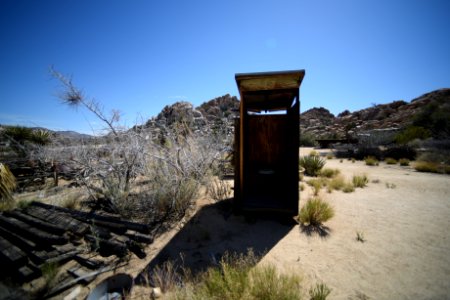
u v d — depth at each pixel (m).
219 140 5.25
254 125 5.26
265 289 1.78
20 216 3.36
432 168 8.07
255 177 5.29
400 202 4.59
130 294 1.99
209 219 3.73
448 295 1.90
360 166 10.10
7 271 2.21
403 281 2.11
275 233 3.25
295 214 3.60
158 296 1.97
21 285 2.07
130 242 2.80
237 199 3.85
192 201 4.43
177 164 4.19
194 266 2.45
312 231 3.29
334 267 2.38
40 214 3.49
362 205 4.42
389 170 8.74
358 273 2.26
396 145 12.79
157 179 4.36
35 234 2.68
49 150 6.50
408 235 3.08
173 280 2.12
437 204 4.43
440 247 2.72
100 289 2.00
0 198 4.25
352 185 5.95
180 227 3.46
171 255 2.70
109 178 4.32
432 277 2.15
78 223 3.15
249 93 4.31
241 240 3.05
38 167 6.73
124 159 4.40
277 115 5.12
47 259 2.34
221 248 2.84
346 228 3.36
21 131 8.41
